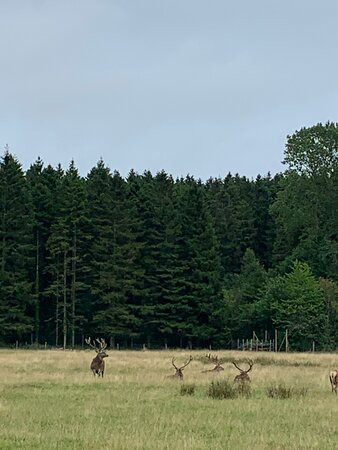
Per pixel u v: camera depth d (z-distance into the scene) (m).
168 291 63.44
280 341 61.00
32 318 61.38
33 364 32.38
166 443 12.69
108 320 62.25
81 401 19.17
